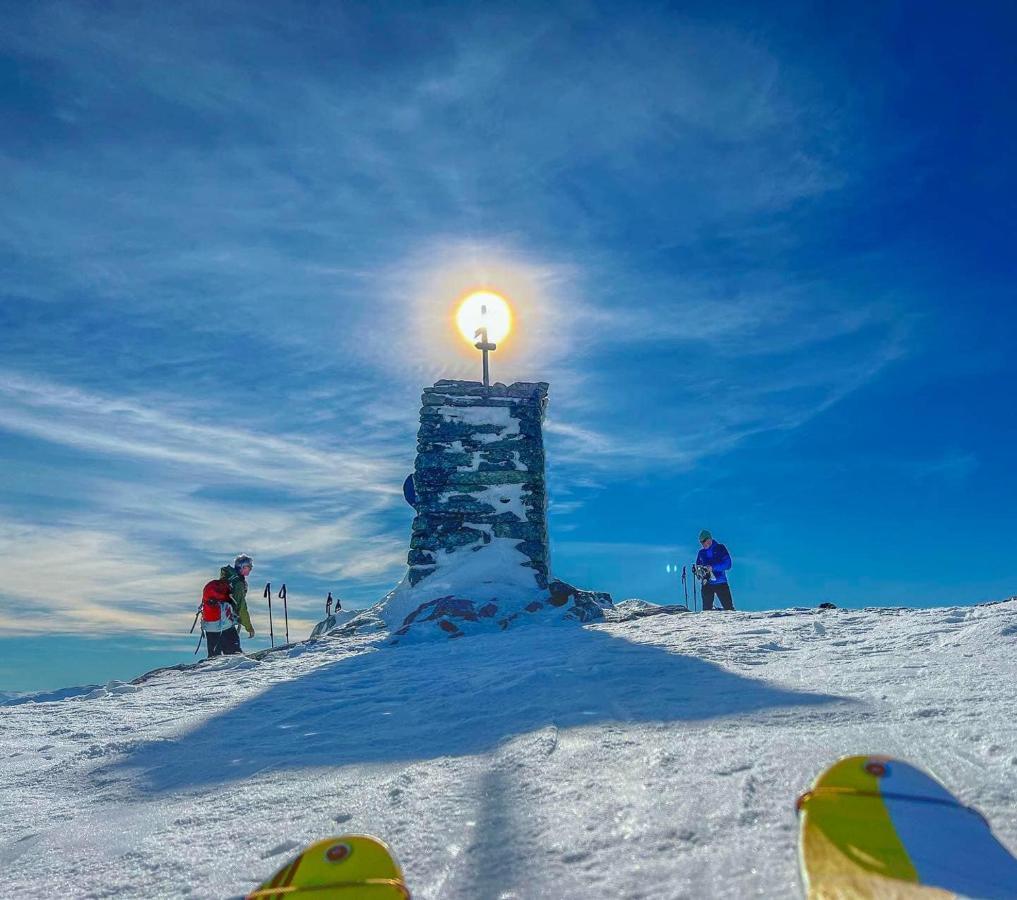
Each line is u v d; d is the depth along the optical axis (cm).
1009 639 558
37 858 324
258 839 303
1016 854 197
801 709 389
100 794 439
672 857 219
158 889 267
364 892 204
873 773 229
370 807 318
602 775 305
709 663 586
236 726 590
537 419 1398
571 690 527
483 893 217
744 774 279
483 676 667
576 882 213
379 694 662
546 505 1412
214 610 1303
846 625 769
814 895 176
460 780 332
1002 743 289
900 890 178
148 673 1076
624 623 1008
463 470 1359
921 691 405
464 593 1213
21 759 570
